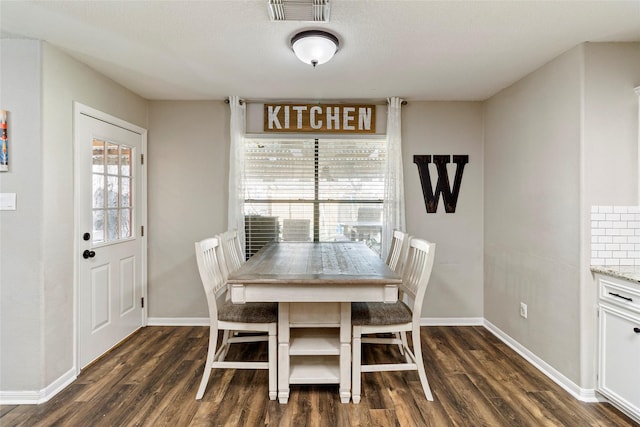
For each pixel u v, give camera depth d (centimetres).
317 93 315
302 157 345
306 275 192
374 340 244
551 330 236
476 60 241
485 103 333
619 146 209
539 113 250
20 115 208
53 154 217
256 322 208
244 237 332
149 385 224
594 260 209
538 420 189
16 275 208
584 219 209
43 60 210
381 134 339
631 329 182
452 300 339
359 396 204
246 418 189
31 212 208
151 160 333
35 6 176
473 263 339
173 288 335
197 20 190
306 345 210
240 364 209
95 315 259
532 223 258
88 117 250
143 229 327
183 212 335
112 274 281
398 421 187
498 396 212
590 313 208
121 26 196
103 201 270
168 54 233
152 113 332
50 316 214
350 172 346
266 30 201
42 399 206
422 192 338
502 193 301
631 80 210
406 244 264
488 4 173
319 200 347
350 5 175
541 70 249
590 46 210
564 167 224
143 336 306
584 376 209
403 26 195
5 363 208
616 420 189
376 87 298
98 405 202
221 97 326
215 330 210
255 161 343
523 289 270
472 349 281
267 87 299
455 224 338
